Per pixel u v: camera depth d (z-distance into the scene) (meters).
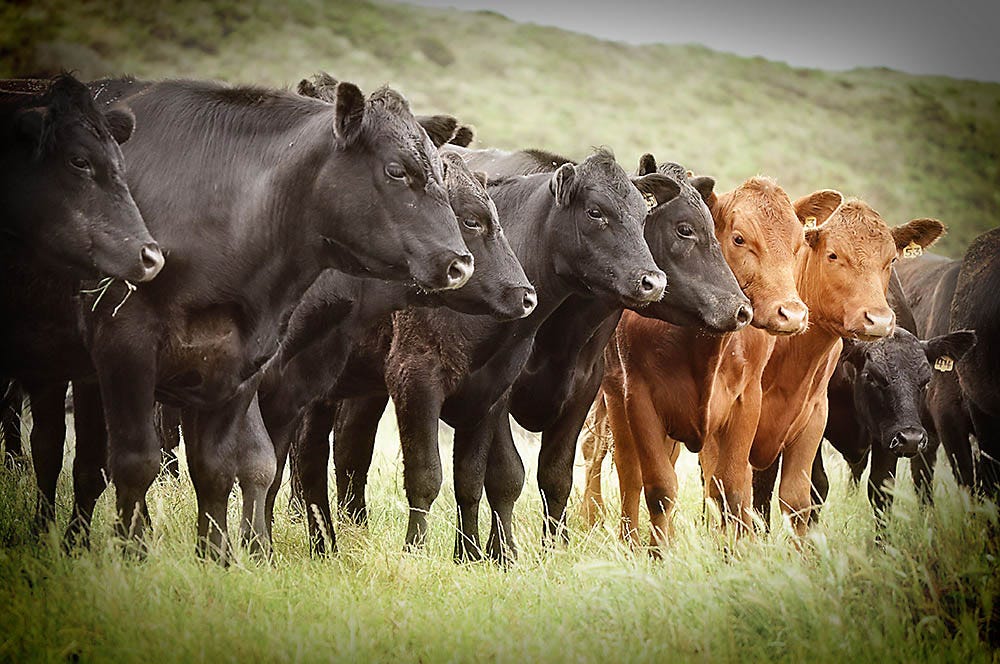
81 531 11.02
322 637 8.92
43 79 12.39
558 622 9.81
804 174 69.62
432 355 12.79
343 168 10.51
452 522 14.72
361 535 13.09
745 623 9.15
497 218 11.96
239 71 68.06
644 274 12.13
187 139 10.93
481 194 11.88
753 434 13.50
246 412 11.45
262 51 71.56
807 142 75.81
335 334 12.55
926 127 79.75
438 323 12.78
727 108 81.19
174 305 10.55
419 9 88.75
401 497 15.67
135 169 10.82
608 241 12.33
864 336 13.50
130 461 10.41
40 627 8.53
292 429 12.79
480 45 84.31
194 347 10.67
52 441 12.30
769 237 13.14
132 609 8.75
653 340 13.40
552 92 78.31
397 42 79.94
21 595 8.97
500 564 12.75
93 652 8.27
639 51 91.44
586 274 12.44
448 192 11.50
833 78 90.44
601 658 8.73
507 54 83.50
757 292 13.09
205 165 10.83
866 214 13.85
